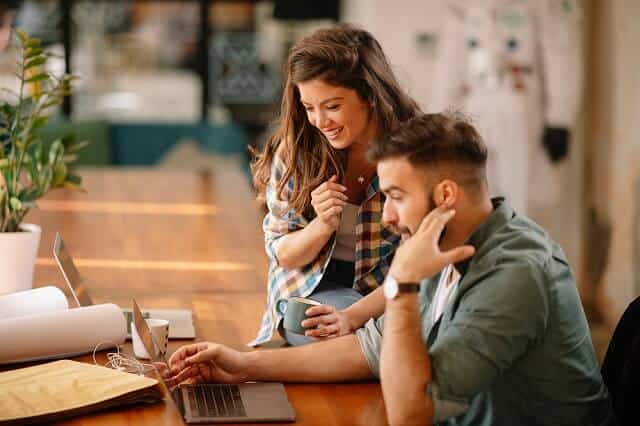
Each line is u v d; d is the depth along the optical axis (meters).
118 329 2.83
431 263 2.19
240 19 10.62
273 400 2.45
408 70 8.06
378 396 2.54
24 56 3.23
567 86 6.35
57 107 10.14
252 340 3.07
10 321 2.66
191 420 2.30
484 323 2.20
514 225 2.34
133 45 10.52
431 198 2.25
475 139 2.27
